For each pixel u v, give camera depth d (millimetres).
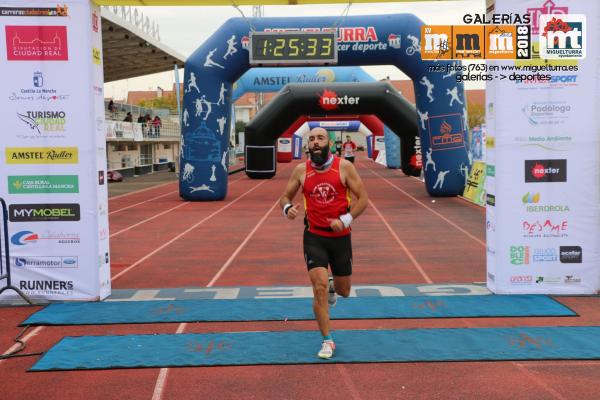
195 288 7496
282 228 12867
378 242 10906
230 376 4637
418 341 5344
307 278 8023
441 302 6641
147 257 9758
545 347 5164
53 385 4512
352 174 4945
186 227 13250
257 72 27297
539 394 4238
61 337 5656
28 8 6648
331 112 25016
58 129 6785
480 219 13875
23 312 6570
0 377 4688
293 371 4719
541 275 6938
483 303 6586
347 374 4645
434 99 18000
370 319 6055
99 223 6926
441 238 11289
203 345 5312
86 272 6902
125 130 29250
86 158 6816
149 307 6590
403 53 17453
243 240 11359
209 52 17719
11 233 6875
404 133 25703
